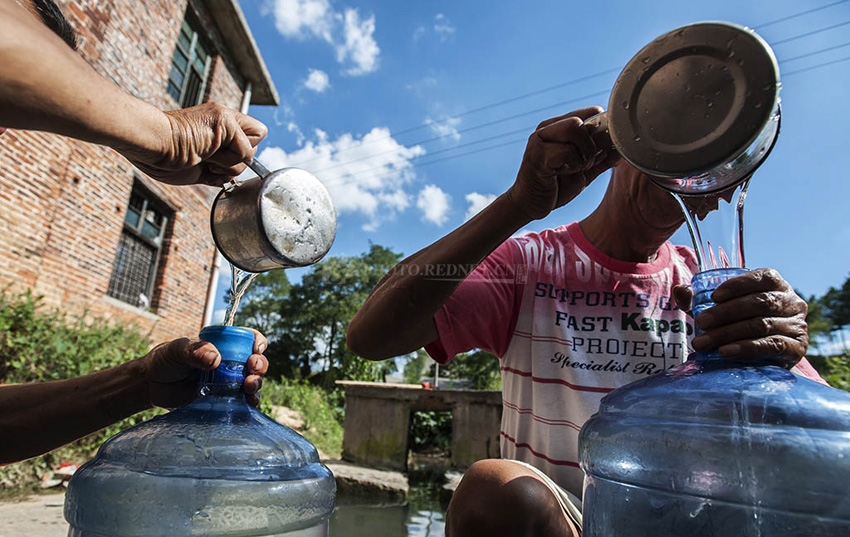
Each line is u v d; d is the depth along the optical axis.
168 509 0.87
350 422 7.42
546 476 1.20
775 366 0.82
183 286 8.58
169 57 7.63
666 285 1.43
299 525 0.97
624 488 0.84
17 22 0.58
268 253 0.96
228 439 0.95
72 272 6.07
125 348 5.61
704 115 0.71
